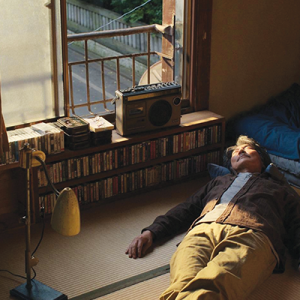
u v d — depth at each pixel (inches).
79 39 126.2
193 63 134.5
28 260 84.5
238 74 145.9
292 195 100.0
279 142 130.3
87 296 86.6
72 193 77.1
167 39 137.8
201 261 83.7
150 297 86.3
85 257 98.7
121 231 108.7
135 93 118.9
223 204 96.9
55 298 83.6
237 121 144.4
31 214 110.4
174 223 104.1
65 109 118.3
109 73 240.1
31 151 79.5
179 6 131.4
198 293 74.0
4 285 89.9
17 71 109.5
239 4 137.9
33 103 114.0
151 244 101.3
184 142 129.7
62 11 110.0
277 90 156.9
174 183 131.6
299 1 150.6
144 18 234.1
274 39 149.7
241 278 79.4
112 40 252.1
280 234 93.7
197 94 138.3
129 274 93.1
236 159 107.1
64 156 111.0
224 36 138.5
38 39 109.7
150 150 124.6
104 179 119.6
